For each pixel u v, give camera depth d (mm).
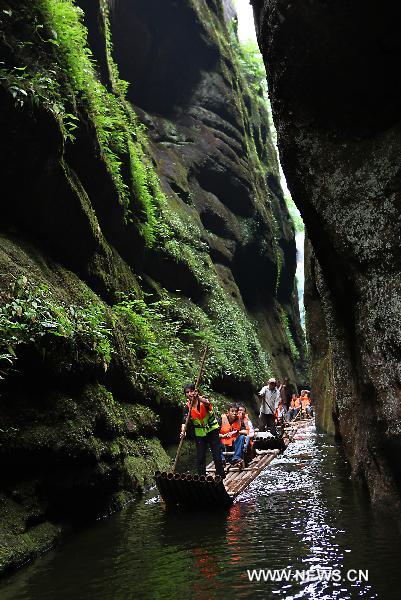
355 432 7555
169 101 21500
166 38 20375
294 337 29938
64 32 8758
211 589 3900
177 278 15492
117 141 11453
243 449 9031
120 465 7078
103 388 7188
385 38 4801
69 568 4512
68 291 7992
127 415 8406
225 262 20344
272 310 24844
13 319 5719
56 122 7859
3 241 7051
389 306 4934
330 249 5766
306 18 5051
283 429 13875
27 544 4801
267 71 6152
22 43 7789
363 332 5406
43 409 5758
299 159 5887
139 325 10320
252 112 27953
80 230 8938
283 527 5434
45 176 7965
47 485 5539
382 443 5383
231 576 4137
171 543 5117
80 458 5992
